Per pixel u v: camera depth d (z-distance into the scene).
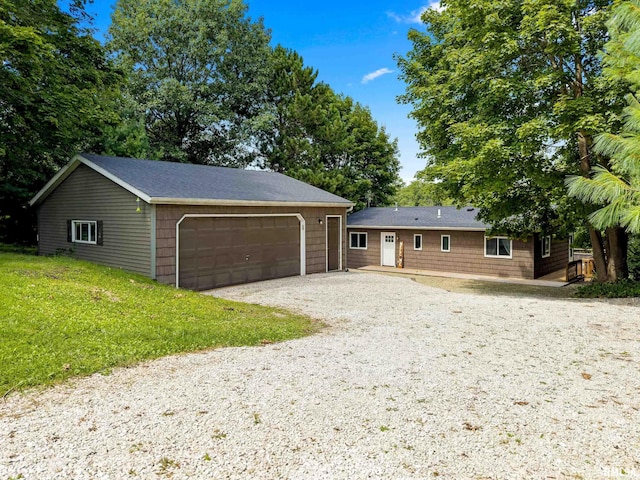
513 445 3.15
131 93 23.48
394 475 2.75
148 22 23.66
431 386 4.30
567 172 11.48
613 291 10.99
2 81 11.33
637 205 5.72
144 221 10.52
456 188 13.74
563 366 4.99
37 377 4.17
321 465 2.85
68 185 13.05
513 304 9.34
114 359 4.81
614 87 8.97
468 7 11.20
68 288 7.58
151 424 3.36
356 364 4.99
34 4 11.85
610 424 3.50
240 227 12.46
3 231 16.34
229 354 5.34
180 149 24.91
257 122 24.12
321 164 24.11
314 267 15.05
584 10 10.82
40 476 2.66
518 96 10.77
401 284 12.55
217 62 24.92
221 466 2.82
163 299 8.34
